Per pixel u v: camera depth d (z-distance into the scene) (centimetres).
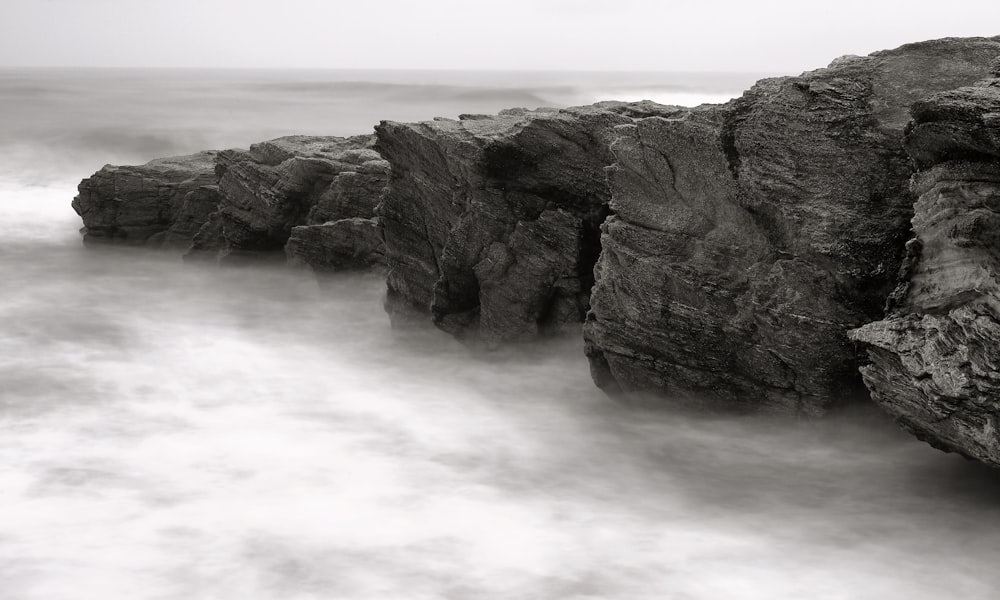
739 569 1357
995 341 1245
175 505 1552
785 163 1639
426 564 1374
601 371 1967
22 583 1310
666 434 1828
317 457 1761
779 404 1703
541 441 1836
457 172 2253
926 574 1338
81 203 3738
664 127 1773
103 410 2012
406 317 2527
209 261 3447
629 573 1350
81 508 1535
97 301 3002
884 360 1397
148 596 1286
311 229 2955
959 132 1291
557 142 2148
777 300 1623
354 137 3553
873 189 1574
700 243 1744
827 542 1428
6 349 2472
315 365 2347
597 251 2175
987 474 1583
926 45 1666
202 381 2222
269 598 1287
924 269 1377
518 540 1446
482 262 2239
